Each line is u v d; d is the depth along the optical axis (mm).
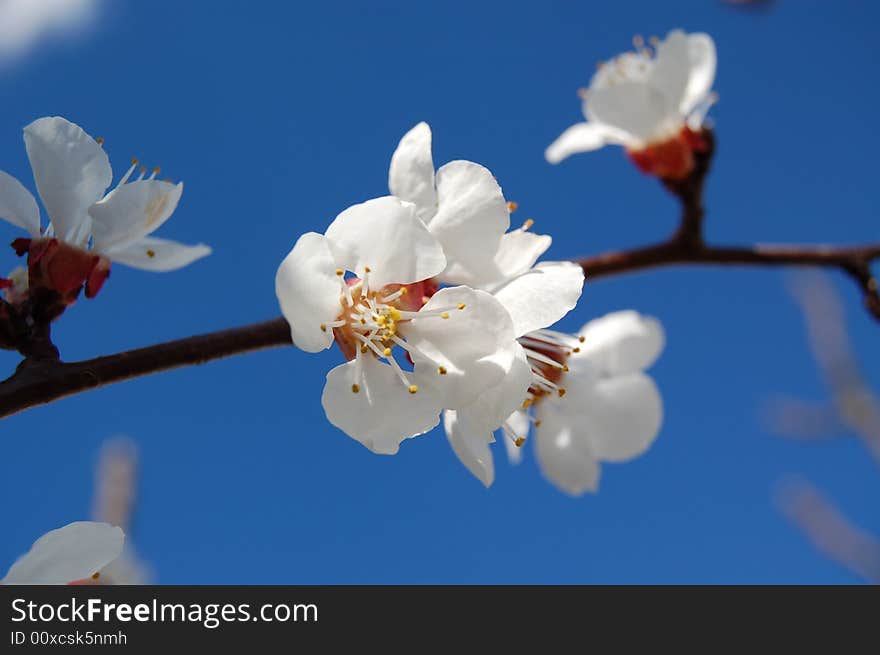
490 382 279
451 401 279
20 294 294
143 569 389
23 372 288
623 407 335
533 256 285
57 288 294
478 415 280
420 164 287
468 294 280
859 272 348
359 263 281
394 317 281
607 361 338
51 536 280
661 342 341
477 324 280
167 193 296
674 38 354
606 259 344
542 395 328
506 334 279
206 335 294
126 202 295
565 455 332
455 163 287
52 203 297
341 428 280
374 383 281
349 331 281
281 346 296
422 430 280
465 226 285
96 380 289
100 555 281
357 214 280
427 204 286
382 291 283
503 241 286
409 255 281
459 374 279
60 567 280
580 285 282
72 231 297
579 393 334
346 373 281
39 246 295
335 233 281
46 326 293
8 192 296
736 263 347
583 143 359
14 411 286
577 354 335
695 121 353
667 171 350
